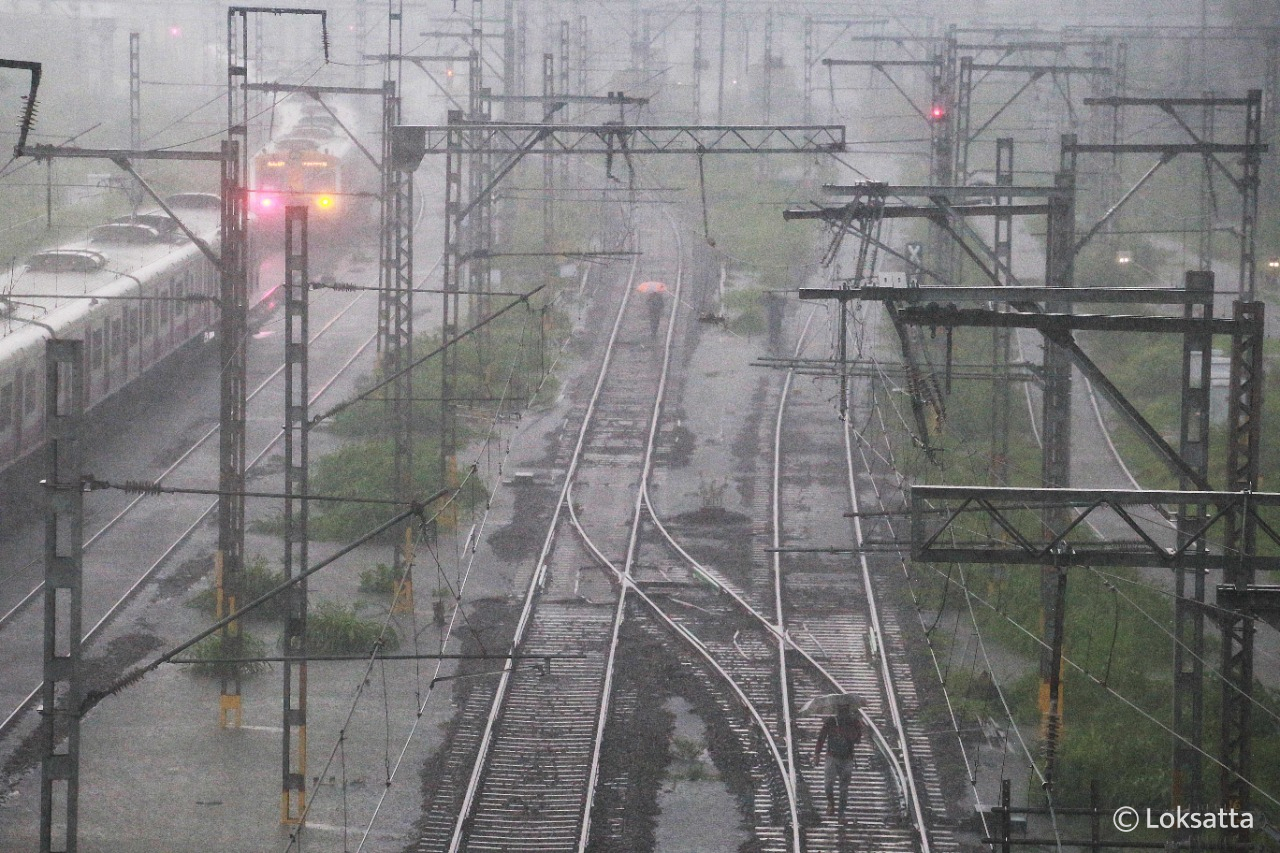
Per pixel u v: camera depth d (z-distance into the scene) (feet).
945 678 217.97
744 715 208.33
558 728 203.41
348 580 259.60
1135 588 248.93
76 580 124.88
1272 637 242.78
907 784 185.26
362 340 430.20
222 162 218.59
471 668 221.87
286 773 176.35
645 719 205.87
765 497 311.47
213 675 217.77
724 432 356.38
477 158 389.60
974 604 246.88
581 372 405.59
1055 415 212.64
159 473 312.91
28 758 190.49
